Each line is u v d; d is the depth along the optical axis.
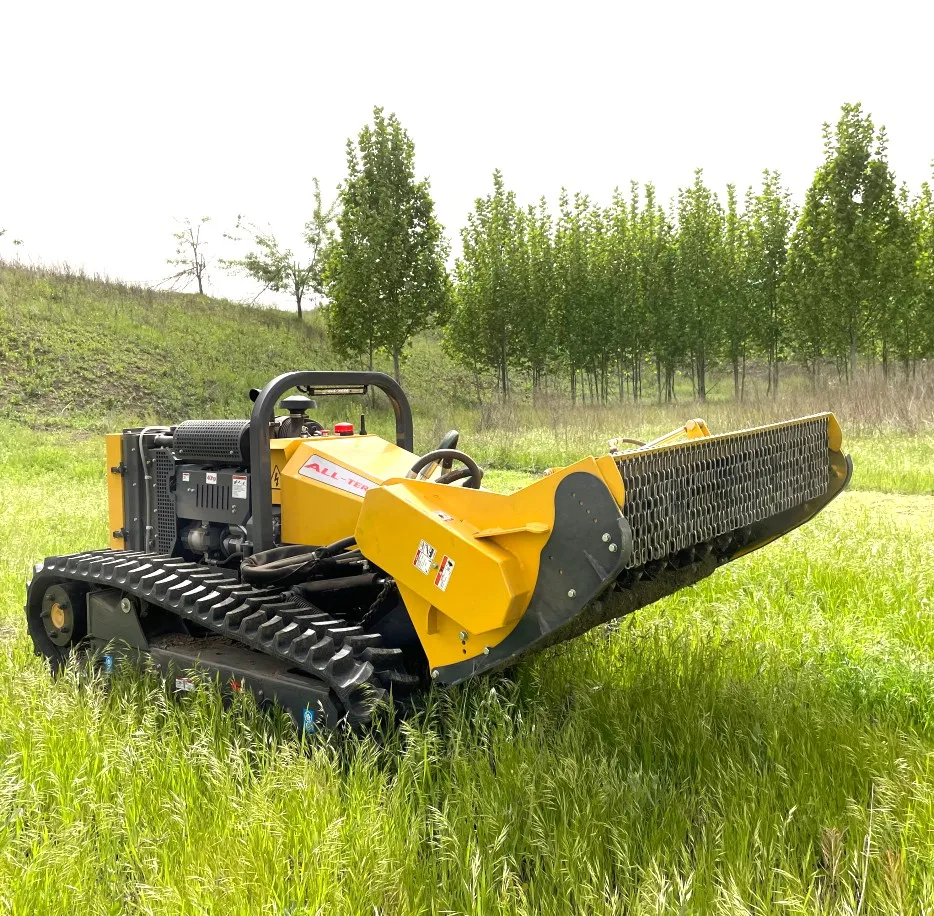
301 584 3.83
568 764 2.91
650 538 2.88
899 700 3.66
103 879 2.60
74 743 3.29
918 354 24.23
